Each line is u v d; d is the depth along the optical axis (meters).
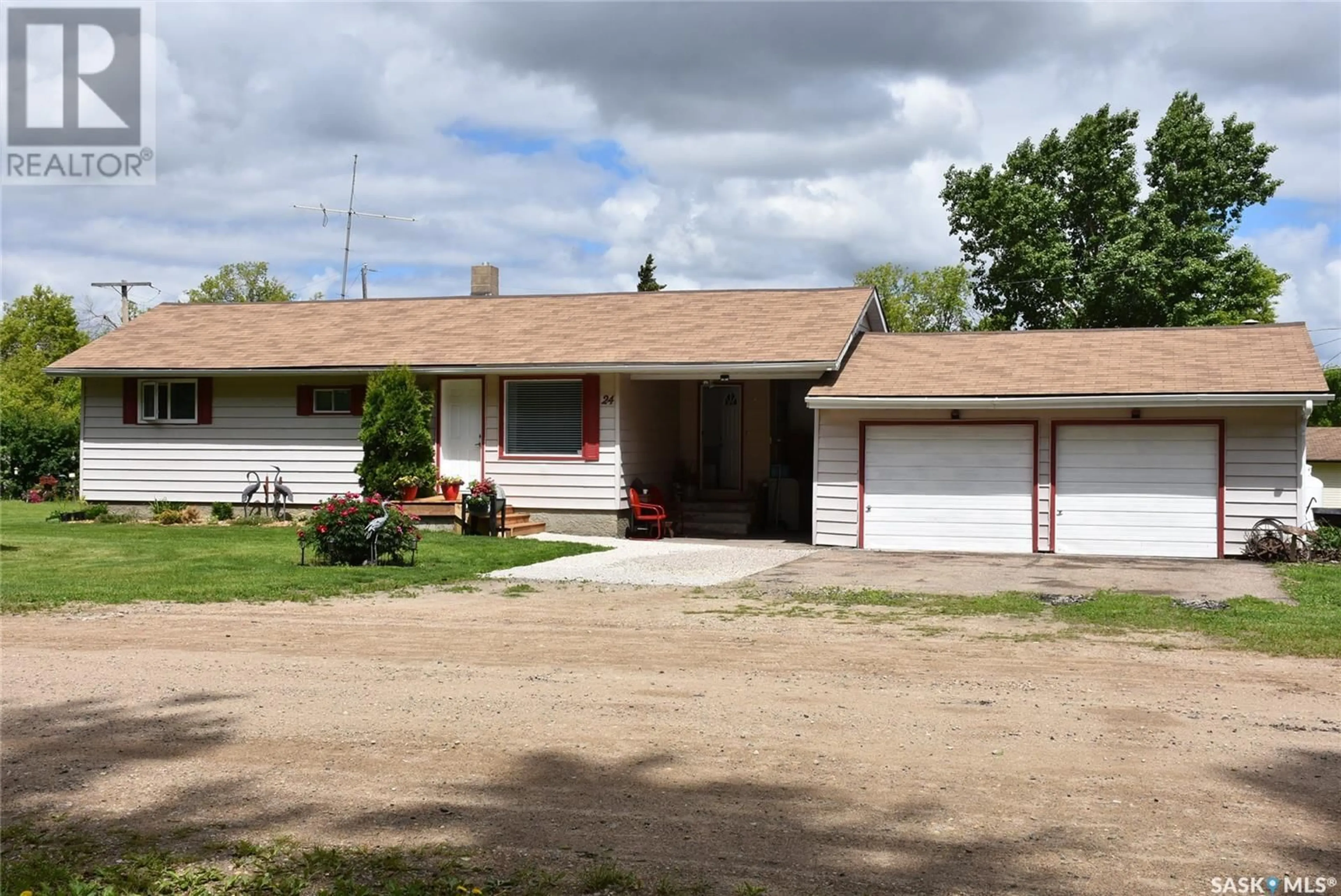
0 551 17.03
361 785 5.98
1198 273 36.88
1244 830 5.32
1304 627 10.66
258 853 5.06
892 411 19.41
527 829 5.34
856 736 6.88
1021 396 18.17
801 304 22.88
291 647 9.75
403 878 4.78
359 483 22.47
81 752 6.58
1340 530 17.78
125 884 4.73
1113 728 7.06
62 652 9.49
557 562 16.73
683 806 5.65
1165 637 10.34
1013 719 7.29
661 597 13.05
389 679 8.45
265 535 19.78
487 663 9.05
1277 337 19.38
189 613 11.59
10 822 5.47
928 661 9.15
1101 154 38.88
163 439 23.73
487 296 26.70
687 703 7.70
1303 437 17.41
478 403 22.28
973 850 5.07
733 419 23.83
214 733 6.96
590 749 6.62
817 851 5.07
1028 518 18.67
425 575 14.52
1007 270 40.03
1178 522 17.97
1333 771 6.20
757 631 10.65
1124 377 18.34
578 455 21.50
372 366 21.95
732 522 22.39
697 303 23.66
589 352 21.22
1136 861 4.95
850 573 15.71
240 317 25.98
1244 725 7.14
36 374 55.66
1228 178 38.50
